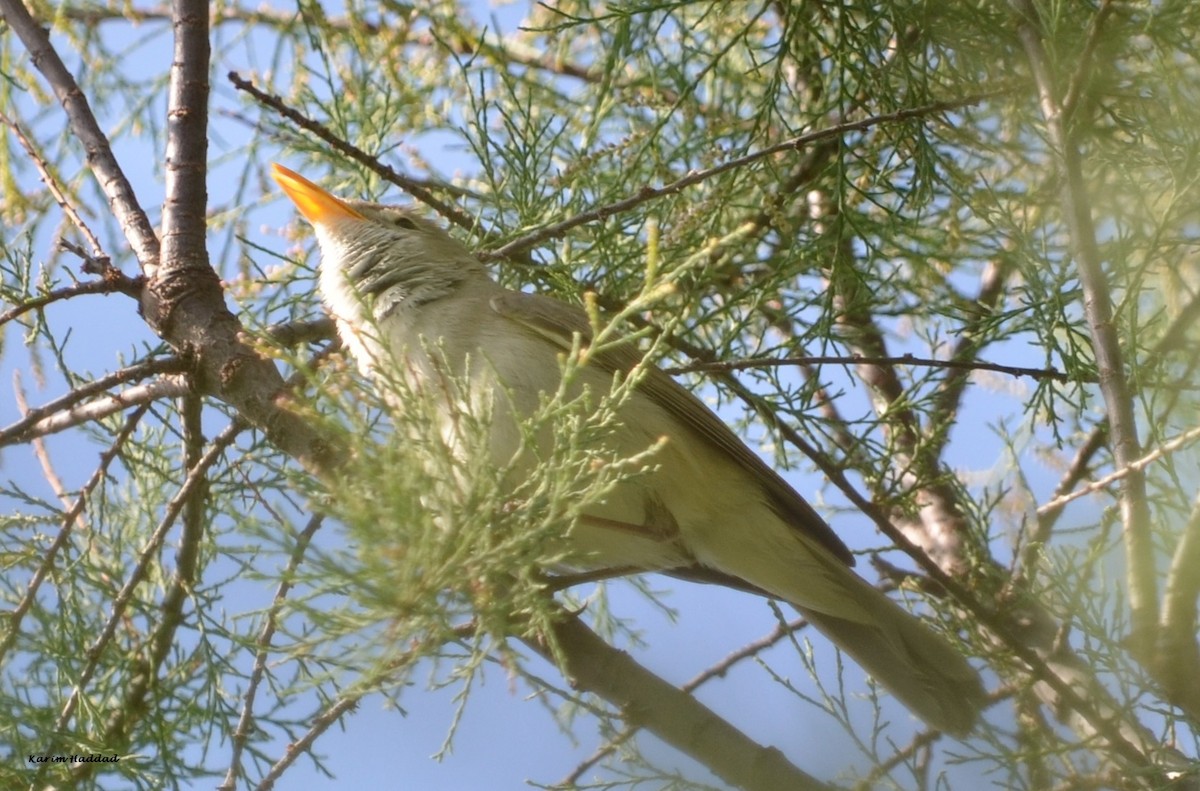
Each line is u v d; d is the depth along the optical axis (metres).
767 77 6.72
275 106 5.34
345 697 3.48
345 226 5.76
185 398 5.25
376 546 3.34
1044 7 5.46
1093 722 4.85
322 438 4.47
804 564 5.70
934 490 7.18
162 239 5.04
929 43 6.07
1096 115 6.10
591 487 3.65
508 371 5.17
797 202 6.88
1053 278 5.84
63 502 5.59
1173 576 4.56
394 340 5.36
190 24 5.42
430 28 6.49
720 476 5.68
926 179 5.87
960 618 5.66
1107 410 4.66
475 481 3.52
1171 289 6.45
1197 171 5.27
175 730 5.02
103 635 4.98
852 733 5.21
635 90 6.56
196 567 5.35
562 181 5.98
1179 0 5.57
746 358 6.04
